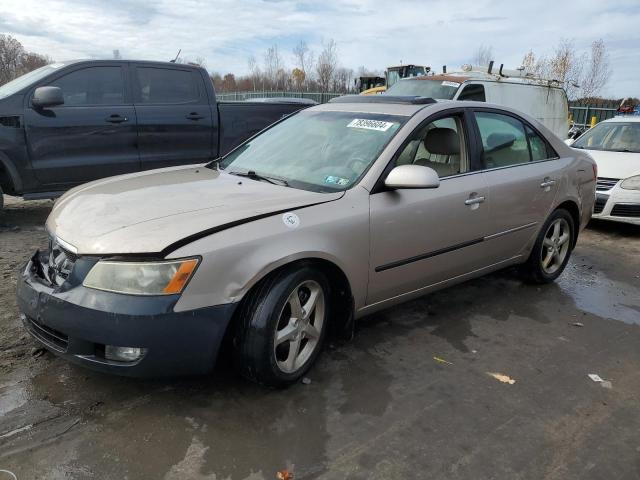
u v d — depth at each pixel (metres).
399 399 3.02
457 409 2.96
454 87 9.93
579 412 2.98
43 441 2.54
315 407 2.90
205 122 6.95
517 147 4.49
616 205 7.03
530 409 2.99
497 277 5.20
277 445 2.59
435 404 2.99
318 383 3.14
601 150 8.04
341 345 3.63
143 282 2.53
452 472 2.46
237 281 2.68
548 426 2.84
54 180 6.11
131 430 2.65
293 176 3.56
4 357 3.23
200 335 2.62
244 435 2.65
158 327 2.52
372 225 3.26
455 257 3.90
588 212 5.25
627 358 3.65
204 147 7.04
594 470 2.52
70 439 2.56
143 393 2.95
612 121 8.68
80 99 6.20
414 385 3.18
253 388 3.05
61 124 6.01
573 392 3.19
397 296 3.64
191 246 2.59
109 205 3.02
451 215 3.74
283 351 3.03
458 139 3.99
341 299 3.33
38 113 5.88
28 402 2.82
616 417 2.95
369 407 2.93
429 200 3.59
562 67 27.77
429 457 2.55
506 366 3.47
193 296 2.57
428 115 3.76
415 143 3.67
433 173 3.28
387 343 3.70
